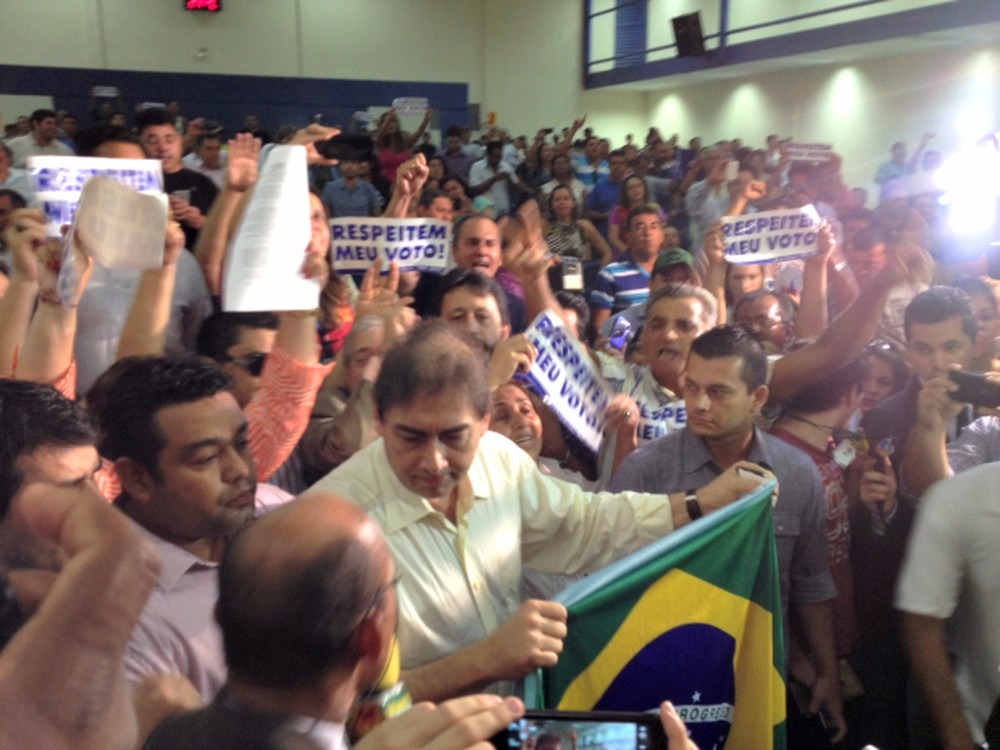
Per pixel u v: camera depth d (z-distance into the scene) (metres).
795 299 3.80
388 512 1.46
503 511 1.60
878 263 3.89
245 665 0.82
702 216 7.16
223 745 0.80
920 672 1.62
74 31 13.22
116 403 1.28
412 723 0.86
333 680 0.84
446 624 1.47
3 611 0.57
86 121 12.98
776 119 14.70
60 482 0.96
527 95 16.17
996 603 1.58
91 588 0.56
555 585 1.82
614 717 1.12
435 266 2.95
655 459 2.05
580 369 2.14
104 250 1.52
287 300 1.68
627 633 1.47
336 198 7.77
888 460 2.13
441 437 1.35
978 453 2.30
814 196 7.02
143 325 1.73
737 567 1.56
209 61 13.91
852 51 12.42
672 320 2.46
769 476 1.67
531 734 1.11
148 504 1.29
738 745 1.58
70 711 0.54
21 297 1.68
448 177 7.63
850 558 2.20
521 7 15.81
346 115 14.45
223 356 1.97
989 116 11.55
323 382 2.13
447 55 15.43
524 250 2.73
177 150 4.10
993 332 2.80
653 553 1.49
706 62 14.27
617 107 17.08
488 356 2.01
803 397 2.25
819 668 2.03
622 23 16.58
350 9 14.62
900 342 3.08
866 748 1.51
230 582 0.83
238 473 1.31
